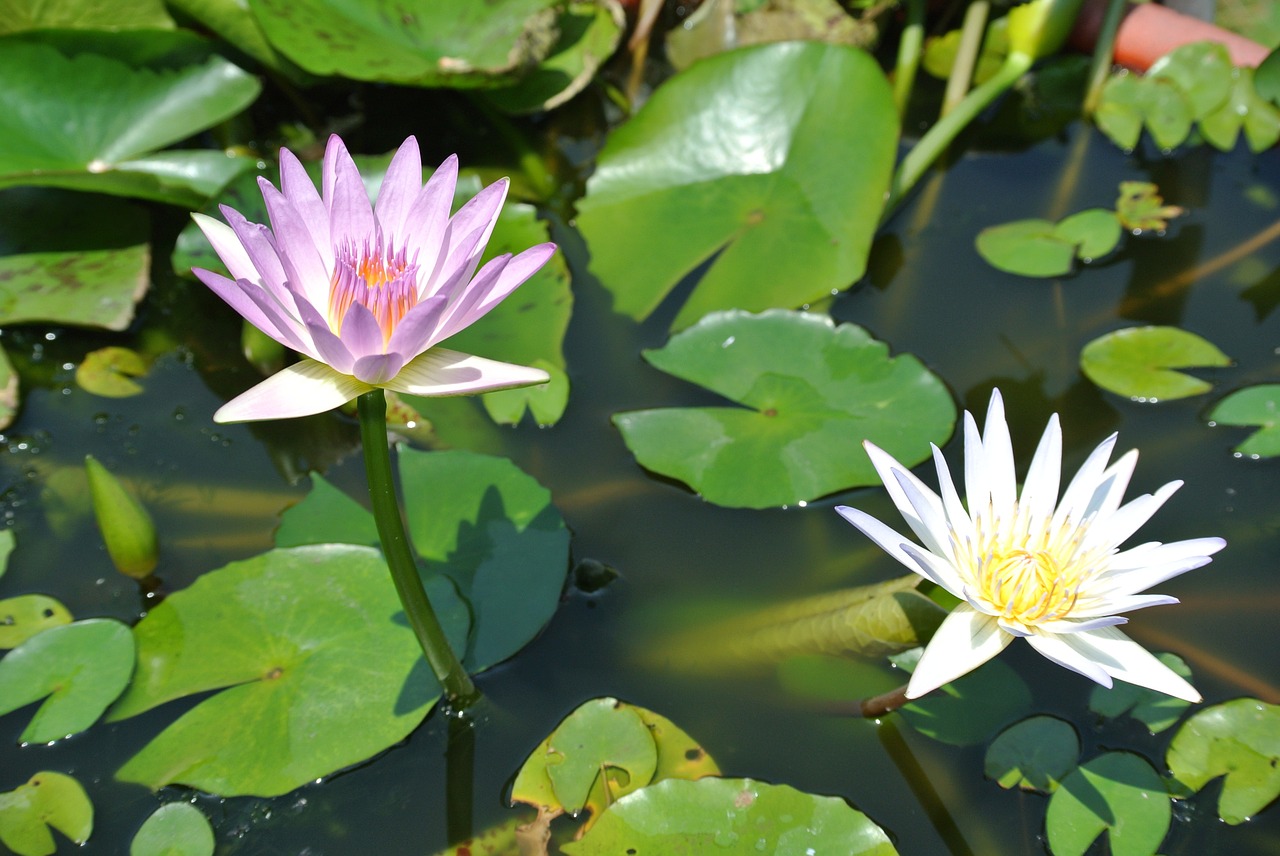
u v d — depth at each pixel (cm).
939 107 279
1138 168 257
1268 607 167
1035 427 195
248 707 144
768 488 177
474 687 150
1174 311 219
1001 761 143
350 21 243
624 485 183
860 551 173
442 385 112
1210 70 260
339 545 163
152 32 231
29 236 220
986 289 225
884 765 146
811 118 239
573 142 265
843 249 220
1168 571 125
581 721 145
